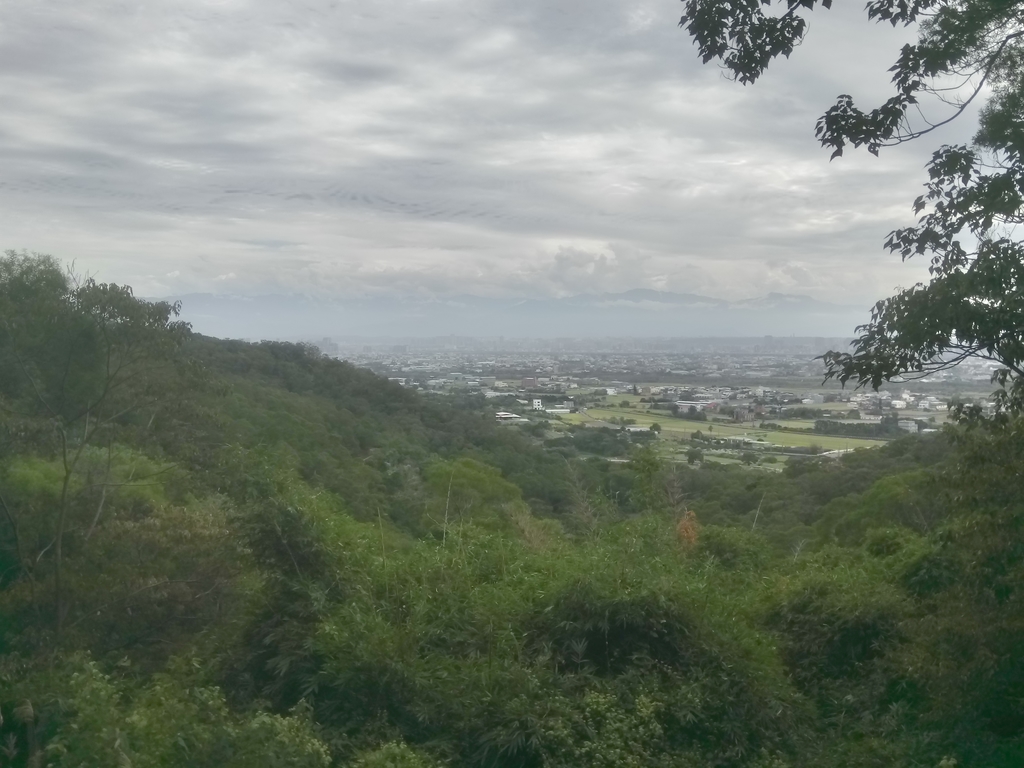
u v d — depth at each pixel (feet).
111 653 25.99
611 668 22.29
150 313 28.22
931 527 37.37
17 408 27.55
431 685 20.39
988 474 19.08
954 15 17.74
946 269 16.84
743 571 35.29
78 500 28.48
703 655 22.52
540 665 21.26
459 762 18.93
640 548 28.37
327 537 23.84
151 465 30.01
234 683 21.54
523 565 27.99
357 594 22.94
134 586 27.27
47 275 31.12
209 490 29.66
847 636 26.81
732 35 19.51
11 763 17.78
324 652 20.54
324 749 16.76
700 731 20.63
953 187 17.10
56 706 18.28
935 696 20.77
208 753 15.65
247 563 25.44
